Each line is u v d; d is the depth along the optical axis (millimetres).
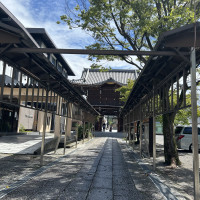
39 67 5789
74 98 11438
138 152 11523
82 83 30844
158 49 4449
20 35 3838
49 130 27516
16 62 5074
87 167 6785
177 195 4188
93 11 8633
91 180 5176
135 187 4699
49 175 5531
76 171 6129
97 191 4312
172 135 7980
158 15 8961
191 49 4027
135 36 9656
